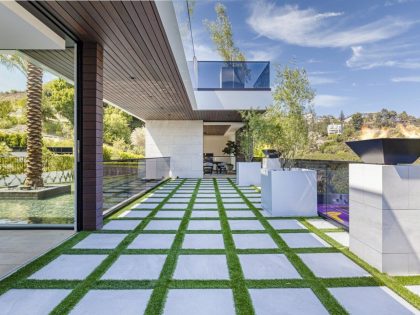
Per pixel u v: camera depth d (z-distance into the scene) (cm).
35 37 391
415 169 287
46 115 583
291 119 576
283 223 482
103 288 258
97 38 436
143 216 534
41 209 552
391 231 287
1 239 403
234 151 1573
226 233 423
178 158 1349
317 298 241
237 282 269
